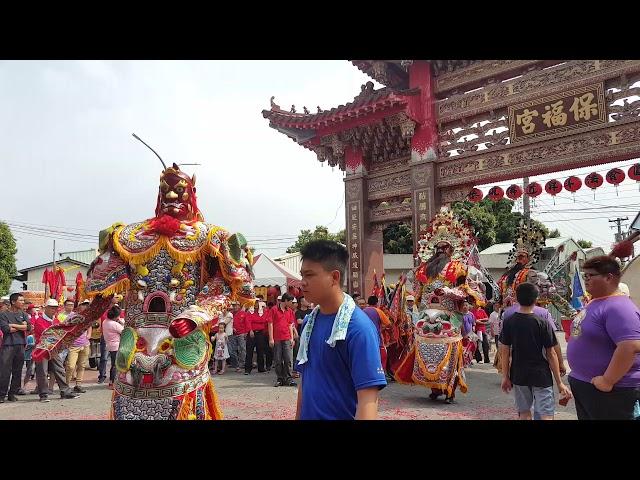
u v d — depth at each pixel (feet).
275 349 32.07
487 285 32.53
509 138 34.86
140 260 12.43
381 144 41.57
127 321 12.58
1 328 27.76
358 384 7.85
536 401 15.15
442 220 27.71
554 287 29.48
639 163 30.40
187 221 13.29
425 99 38.45
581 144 31.68
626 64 30.12
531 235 33.22
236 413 22.85
